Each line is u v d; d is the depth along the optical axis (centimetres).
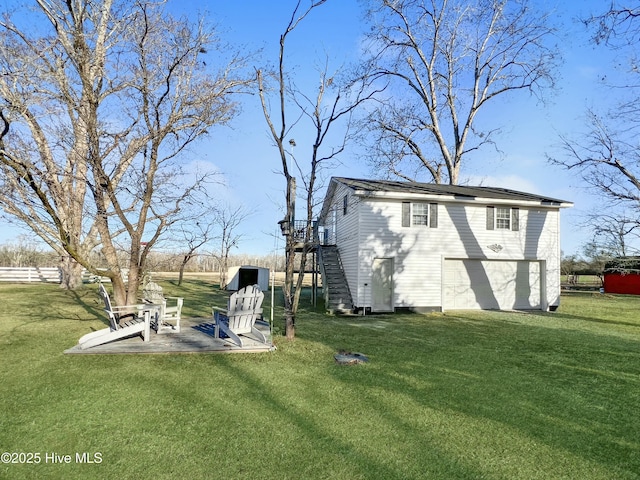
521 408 452
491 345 821
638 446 362
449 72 2445
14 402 438
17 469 305
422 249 1480
